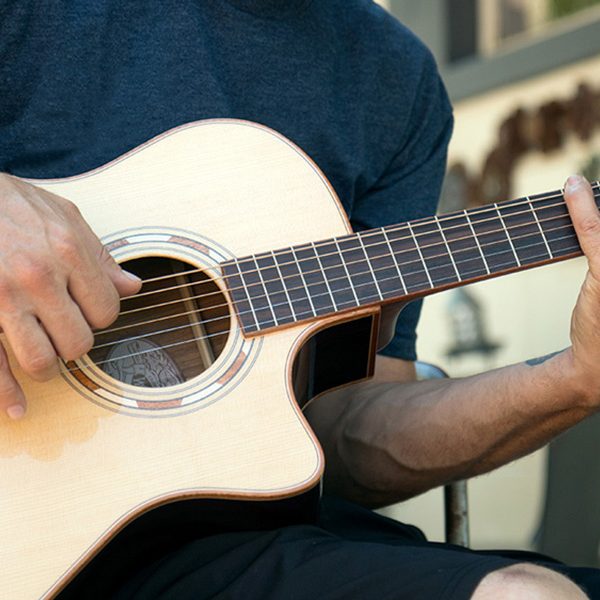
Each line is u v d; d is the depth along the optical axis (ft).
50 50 5.45
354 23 6.14
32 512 4.39
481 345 14.60
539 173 13.51
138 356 5.09
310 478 4.50
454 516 5.81
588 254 4.90
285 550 4.45
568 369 5.05
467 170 14.43
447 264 5.03
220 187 5.17
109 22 5.55
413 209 6.44
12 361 4.66
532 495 13.67
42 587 4.29
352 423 6.00
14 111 5.50
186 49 5.61
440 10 14.37
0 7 5.36
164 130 5.51
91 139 5.48
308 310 4.90
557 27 13.25
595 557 10.68
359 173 6.08
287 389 4.71
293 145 5.29
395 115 6.24
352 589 4.14
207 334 5.16
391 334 5.64
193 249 5.03
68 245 4.41
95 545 4.35
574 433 10.62
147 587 4.60
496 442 5.43
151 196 5.14
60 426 4.54
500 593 3.81
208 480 4.48
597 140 12.82
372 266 5.01
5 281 4.31
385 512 13.84
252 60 5.76
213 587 4.47
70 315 4.43
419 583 4.01
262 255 5.00
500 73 13.83
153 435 4.55
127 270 5.23
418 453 5.64
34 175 5.46
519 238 5.08
